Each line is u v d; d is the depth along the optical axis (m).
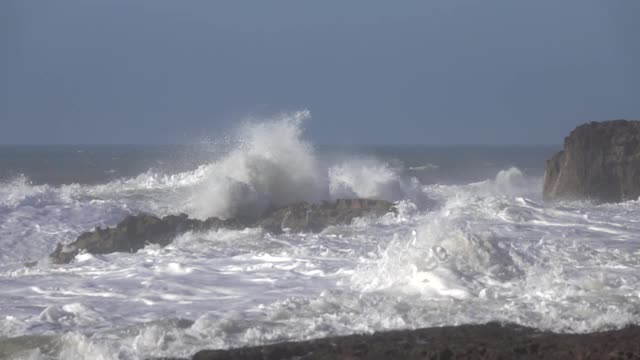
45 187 71.88
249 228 47.84
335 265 36.69
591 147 68.31
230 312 27.84
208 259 39.03
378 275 32.00
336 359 22.31
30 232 53.38
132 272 36.06
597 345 22.91
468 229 33.50
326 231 47.16
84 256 40.62
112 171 133.00
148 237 46.84
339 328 25.48
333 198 63.66
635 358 21.75
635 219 50.78
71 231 54.09
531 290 29.88
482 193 85.19
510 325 25.53
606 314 26.45
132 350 23.81
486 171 136.62
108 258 40.22
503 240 37.31
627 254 37.34
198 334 25.02
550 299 28.66
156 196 67.56
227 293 31.66
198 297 31.08
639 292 29.77
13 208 59.22
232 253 40.72
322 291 31.42
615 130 69.31
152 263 38.19
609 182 67.19
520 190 91.81
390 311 27.17
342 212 53.12
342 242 43.12
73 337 24.91
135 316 28.36
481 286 30.20
